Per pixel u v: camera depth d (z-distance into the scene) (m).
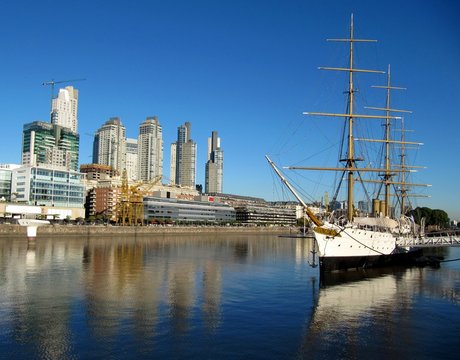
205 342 36.81
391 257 90.38
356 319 44.97
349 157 88.00
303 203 74.06
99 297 53.31
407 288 63.25
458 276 76.62
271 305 51.09
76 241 166.00
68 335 37.81
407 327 42.09
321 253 71.50
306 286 65.06
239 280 71.00
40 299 51.66
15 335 37.72
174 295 55.69
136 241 182.25
